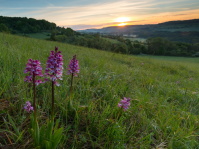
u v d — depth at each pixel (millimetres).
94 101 888
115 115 756
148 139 686
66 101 794
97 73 1282
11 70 993
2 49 1365
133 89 1202
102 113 749
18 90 809
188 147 662
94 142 612
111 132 650
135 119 805
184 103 1176
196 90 1590
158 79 1856
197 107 1164
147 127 744
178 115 890
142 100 961
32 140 559
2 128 592
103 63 1766
